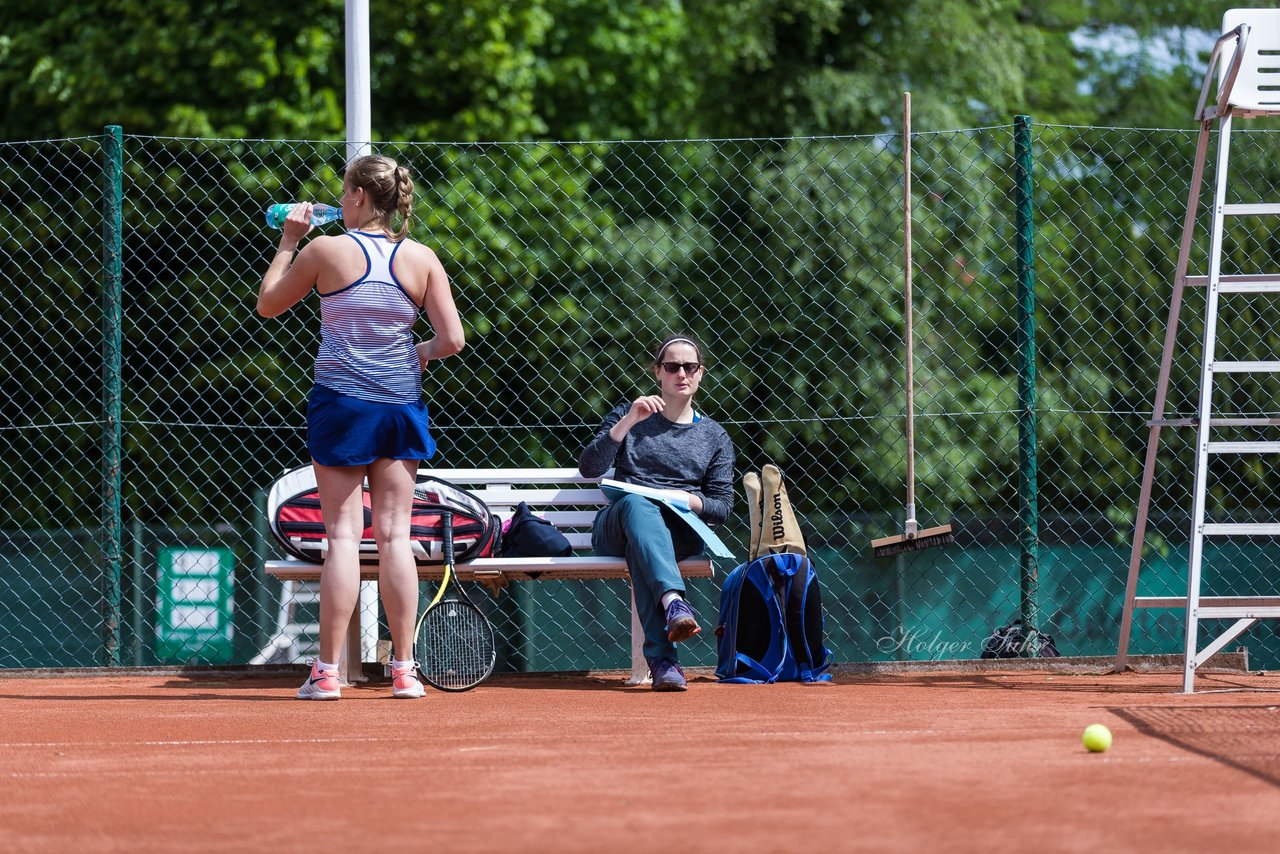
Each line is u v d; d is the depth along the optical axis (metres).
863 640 29.52
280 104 45.16
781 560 20.00
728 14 53.25
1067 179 41.78
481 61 48.41
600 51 59.47
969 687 18.86
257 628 31.23
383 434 17.42
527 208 42.09
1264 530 17.22
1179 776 10.16
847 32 54.94
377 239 17.56
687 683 19.95
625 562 19.59
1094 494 42.34
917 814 8.84
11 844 8.54
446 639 18.77
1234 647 28.00
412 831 8.62
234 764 11.71
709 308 43.50
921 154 43.88
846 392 42.34
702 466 20.47
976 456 42.44
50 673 21.59
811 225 40.16
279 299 17.44
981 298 43.59
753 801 9.38
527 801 9.55
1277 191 38.19
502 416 39.25
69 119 45.62
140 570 30.38
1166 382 18.88
